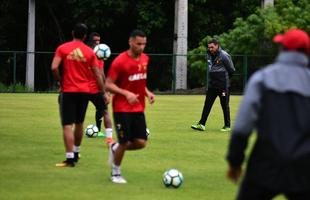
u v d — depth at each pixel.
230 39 57.19
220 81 27.27
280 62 9.89
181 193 15.37
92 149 21.58
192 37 67.12
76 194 14.95
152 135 25.70
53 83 61.84
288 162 9.41
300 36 9.91
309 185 9.45
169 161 19.77
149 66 57.19
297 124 9.56
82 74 17.88
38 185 15.85
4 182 16.14
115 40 68.75
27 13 67.50
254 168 9.58
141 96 15.88
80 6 65.00
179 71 56.31
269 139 9.53
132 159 19.92
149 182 16.58
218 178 17.33
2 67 58.84
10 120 29.89
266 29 55.38
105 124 21.08
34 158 19.67
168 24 66.94
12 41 68.56
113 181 16.36
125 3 64.31
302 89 9.69
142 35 15.64
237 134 9.59
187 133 26.58
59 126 27.81
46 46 69.69
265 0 59.97
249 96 9.62
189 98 48.25
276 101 9.62
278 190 9.45
